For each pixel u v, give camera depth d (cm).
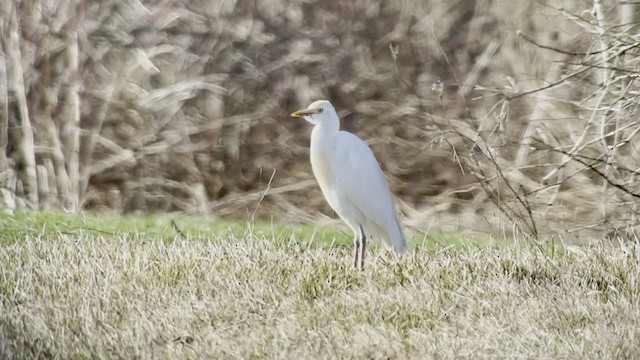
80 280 910
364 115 1955
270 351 722
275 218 1764
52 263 961
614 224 1327
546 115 1642
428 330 771
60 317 793
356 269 948
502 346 735
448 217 1667
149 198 1812
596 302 831
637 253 970
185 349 726
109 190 1823
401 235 1096
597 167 1483
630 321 788
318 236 1288
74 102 1784
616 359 712
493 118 1805
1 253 996
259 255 990
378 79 1966
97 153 1836
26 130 1727
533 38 1808
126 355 720
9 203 1636
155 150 1831
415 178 1852
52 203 1720
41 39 1786
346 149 1088
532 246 1093
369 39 2016
